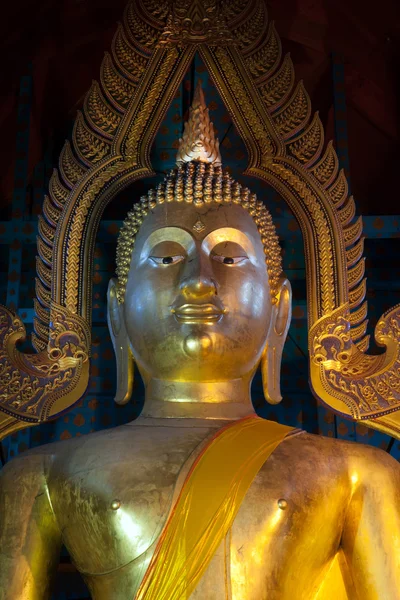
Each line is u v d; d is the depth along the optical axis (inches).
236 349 129.6
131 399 182.5
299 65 200.2
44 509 122.3
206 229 132.8
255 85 153.9
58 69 194.5
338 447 125.2
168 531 110.7
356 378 138.9
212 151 148.6
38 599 117.8
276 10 188.2
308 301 145.8
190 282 126.0
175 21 155.9
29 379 138.9
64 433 180.5
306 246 148.6
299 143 152.6
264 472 117.0
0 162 191.5
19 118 181.3
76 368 140.2
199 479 114.5
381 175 205.8
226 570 109.9
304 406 181.9
